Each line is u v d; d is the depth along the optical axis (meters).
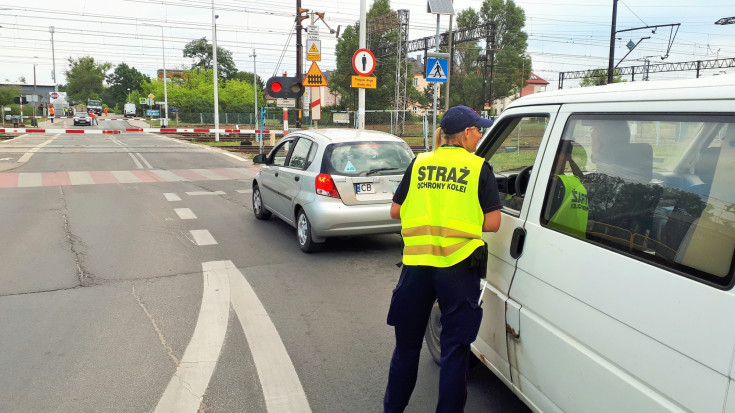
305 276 5.70
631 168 2.05
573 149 2.38
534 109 2.74
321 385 3.39
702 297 1.61
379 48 62.78
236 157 19.95
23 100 42.09
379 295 5.13
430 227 2.50
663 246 1.82
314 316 4.57
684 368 1.64
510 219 2.70
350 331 4.25
